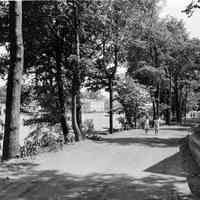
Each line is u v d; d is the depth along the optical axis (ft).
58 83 88.43
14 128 47.34
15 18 46.91
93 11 78.74
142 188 30.73
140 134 104.27
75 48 77.61
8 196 27.81
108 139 82.89
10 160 45.01
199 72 207.10
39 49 84.17
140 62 149.48
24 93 93.76
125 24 97.66
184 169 39.81
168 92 208.03
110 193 28.94
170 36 159.63
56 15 75.41
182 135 99.40
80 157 49.32
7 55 81.00
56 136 74.59
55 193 28.84
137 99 134.92
